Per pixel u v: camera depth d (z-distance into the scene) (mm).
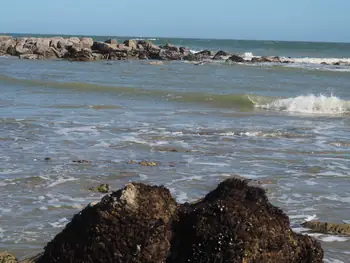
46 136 14586
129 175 10398
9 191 9125
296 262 4617
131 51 65625
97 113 19547
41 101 22672
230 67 50344
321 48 111562
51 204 8398
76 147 13148
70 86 28641
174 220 4555
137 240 4309
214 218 4438
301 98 23359
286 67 49812
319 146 14023
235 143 14188
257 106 23266
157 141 14180
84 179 10008
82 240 4395
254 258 4324
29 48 65125
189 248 4402
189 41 156625
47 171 10594
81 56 59281
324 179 10422
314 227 7410
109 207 4418
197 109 21766
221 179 10203
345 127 17703
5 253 6145
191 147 13484
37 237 6891
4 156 11969
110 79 34719
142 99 24656
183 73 41969
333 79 38438
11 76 33938
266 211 4598
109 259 4281
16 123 16609
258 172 10938
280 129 16844
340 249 6613
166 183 9828
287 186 9805
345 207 8539
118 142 13906
